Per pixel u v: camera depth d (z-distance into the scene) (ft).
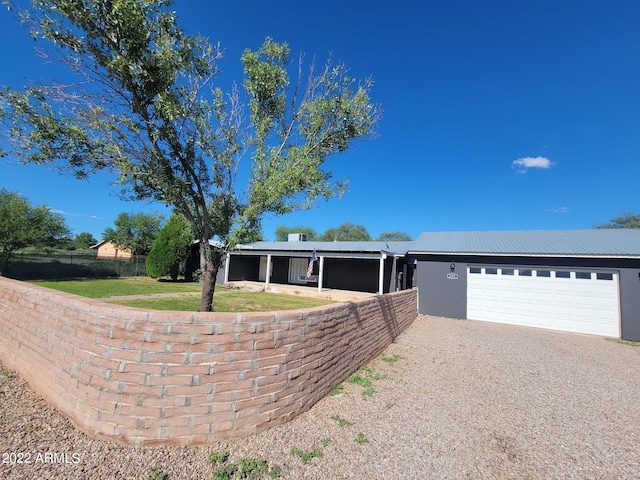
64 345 9.75
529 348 25.03
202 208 14.58
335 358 13.41
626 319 32.76
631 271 33.12
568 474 8.55
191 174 13.75
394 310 24.85
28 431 8.59
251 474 7.57
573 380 17.10
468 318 40.81
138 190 13.56
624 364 21.57
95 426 8.32
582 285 35.29
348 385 13.91
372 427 10.43
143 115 11.68
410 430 10.44
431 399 13.23
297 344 10.58
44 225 54.44
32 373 11.34
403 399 12.98
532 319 37.37
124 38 10.21
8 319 13.67
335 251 51.55
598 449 9.95
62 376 9.64
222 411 8.65
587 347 26.99
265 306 37.09
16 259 52.75
